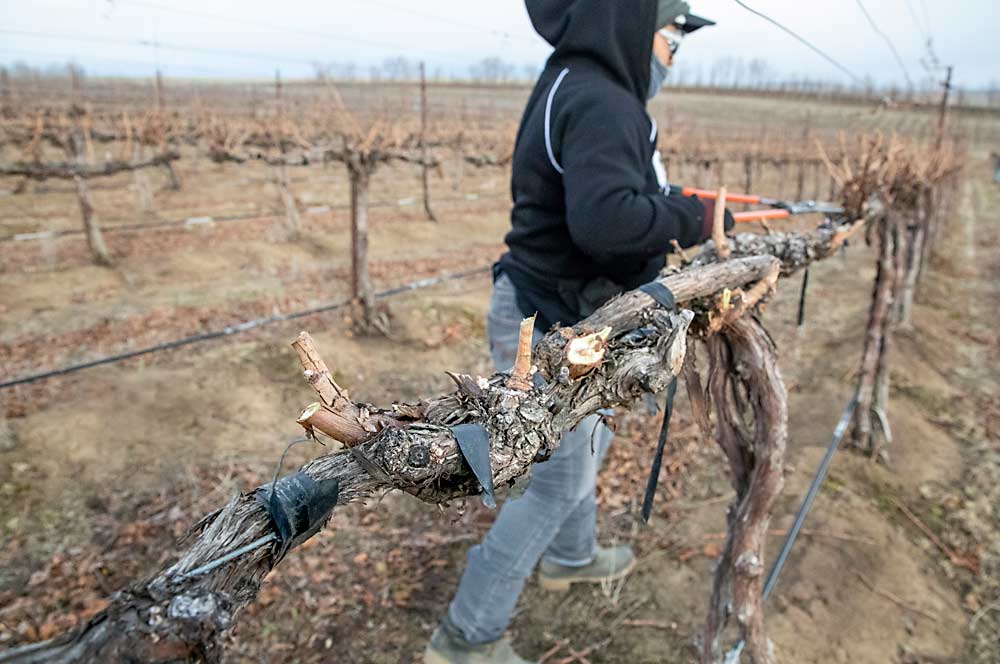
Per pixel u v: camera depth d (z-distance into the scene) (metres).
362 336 6.03
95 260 8.05
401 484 0.84
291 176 15.74
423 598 2.92
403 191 15.70
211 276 7.95
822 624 2.87
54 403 4.42
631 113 1.62
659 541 3.37
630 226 1.51
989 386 6.06
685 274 1.49
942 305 9.05
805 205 2.64
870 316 4.13
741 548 1.84
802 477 3.96
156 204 12.09
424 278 8.36
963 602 3.15
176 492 3.60
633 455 4.18
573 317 1.86
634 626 2.85
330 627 2.73
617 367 1.12
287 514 0.74
